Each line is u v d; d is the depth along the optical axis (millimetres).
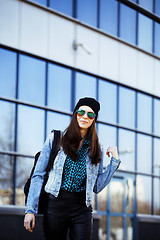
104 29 14297
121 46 14695
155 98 16062
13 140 11156
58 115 12352
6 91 11234
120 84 14570
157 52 16312
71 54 12922
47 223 3088
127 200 14289
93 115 3086
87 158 3131
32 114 11680
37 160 3260
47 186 3098
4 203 10719
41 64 12133
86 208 3127
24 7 11859
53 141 3146
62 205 3064
